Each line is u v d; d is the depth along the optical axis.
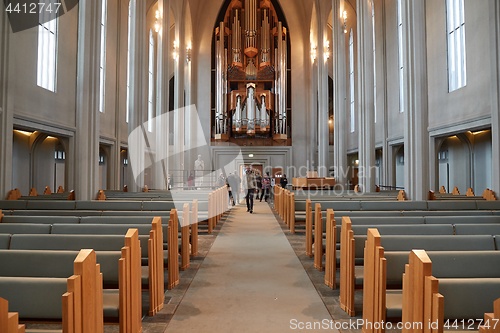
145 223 5.90
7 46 8.93
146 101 18.97
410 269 2.88
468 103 12.17
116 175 16.56
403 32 11.58
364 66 16.33
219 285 5.42
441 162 16.14
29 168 12.47
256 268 6.38
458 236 4.38
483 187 13.50
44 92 11.06
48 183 13.50
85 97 10.88
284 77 26.59
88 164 10.92
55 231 5.01
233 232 10.16
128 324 3.43
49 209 8.01
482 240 4.35
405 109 11.36
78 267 2.57
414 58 11.12
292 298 4.86
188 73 25.70
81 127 10.80
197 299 4.82
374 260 3.52
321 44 23.08
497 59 10.04
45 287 2.80
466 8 12.31
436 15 14.28
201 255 7.39
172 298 4.86
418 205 8.38
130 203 8.20
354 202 8.50
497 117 10.00
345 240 4.49
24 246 4.28
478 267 3.53
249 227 11.06
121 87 17.36
